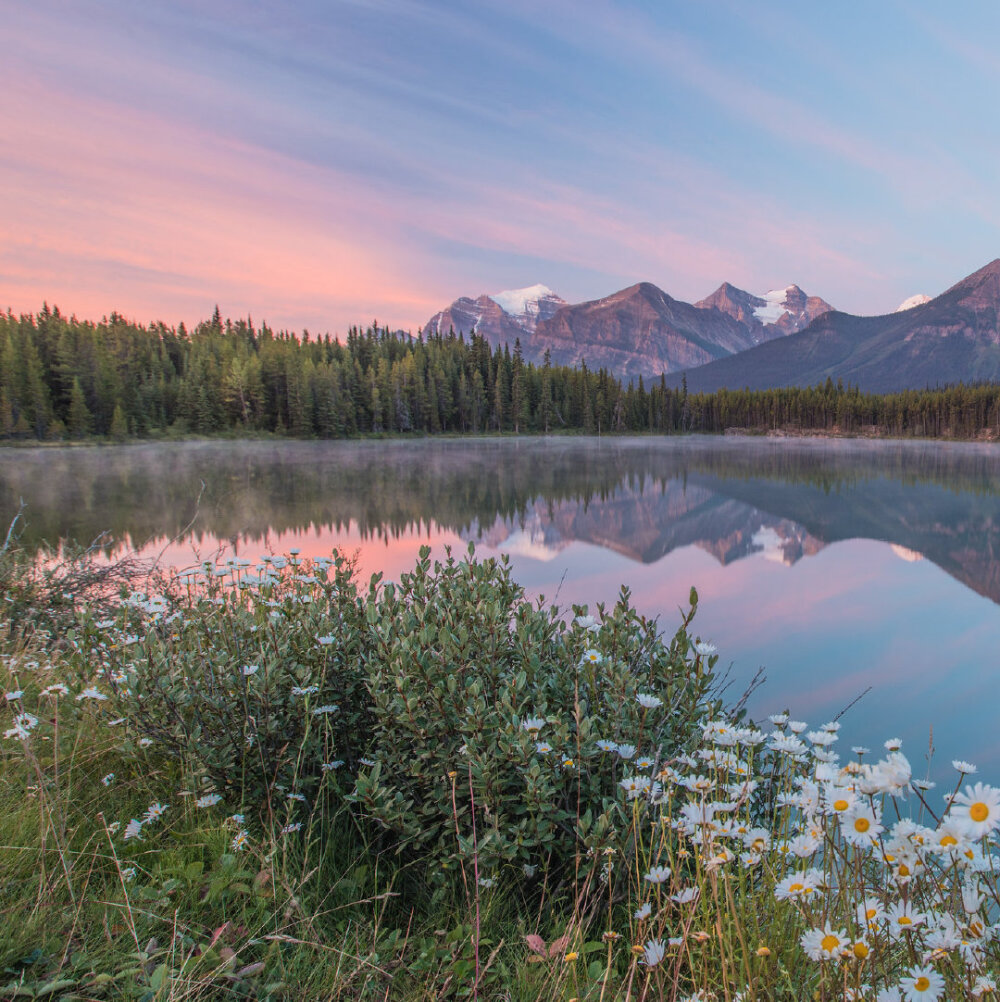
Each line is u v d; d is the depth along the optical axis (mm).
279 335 144375
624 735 2820
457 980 2092
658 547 20000
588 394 136000
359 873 2658
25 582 6012
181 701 3039
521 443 108625
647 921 2115
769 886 1887
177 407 98000
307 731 2830
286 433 102625
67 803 2713
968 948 1363
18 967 1856
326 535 22297
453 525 25344
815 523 26016
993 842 1442
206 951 1879
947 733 6680
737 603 12336
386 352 132250
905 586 14164
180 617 3807
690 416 153500
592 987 2014
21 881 2234
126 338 107000
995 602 12570
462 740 2857
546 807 2492
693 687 3031
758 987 1630
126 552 16078
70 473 50719
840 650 9406
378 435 109000
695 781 1977
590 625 3395
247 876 2395
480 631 3213
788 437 144125
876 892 1769
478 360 131125
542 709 2803
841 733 6699
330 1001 1908
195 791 2846
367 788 2646
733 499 35156
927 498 35906
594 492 38844
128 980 1827
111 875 2408
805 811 1743
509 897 2654
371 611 3428
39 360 88375
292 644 3414
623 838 2492
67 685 3789
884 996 1383
